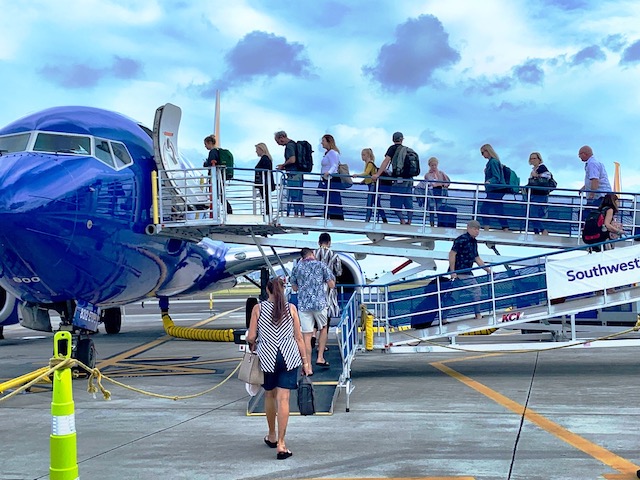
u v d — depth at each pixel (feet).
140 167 41.37
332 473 19.66
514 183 47.75
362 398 32.19
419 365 45.68
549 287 37.96
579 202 45.78
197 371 44.34
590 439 23.20
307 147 46.06
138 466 20.81
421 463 20.45
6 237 34.65
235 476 19.58
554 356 49.73
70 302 41.39
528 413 27.91
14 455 22.79
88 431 26.13
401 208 45.70
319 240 37.93
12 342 72.02
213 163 47.37
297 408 28.99
